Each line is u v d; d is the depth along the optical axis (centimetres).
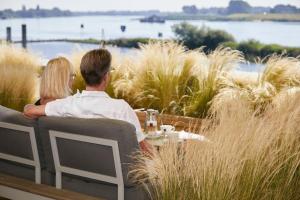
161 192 218
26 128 280
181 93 551
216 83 529
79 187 275
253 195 199
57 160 273
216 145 202
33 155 286
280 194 202
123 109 278
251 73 532
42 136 276
